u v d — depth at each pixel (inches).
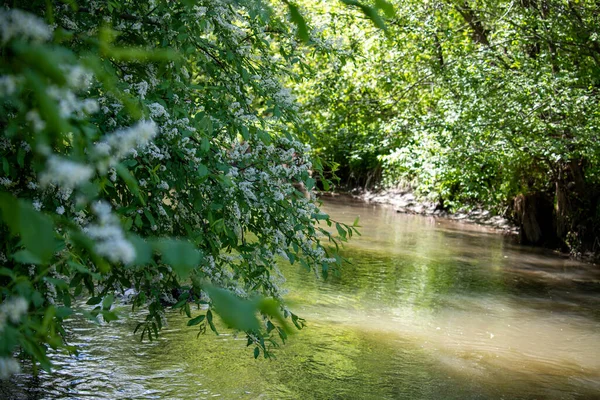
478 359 304.5
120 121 119.4
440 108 601.0
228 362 267.1
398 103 676.7
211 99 155.3
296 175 155.3
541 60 552.1
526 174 709.3
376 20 41.5
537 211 703.7
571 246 658.8
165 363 259.0
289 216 152.1
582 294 470.0
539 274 537.3
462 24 668.1
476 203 903.1
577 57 579.8
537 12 579.8
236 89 160.4
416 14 588.4
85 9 129.2
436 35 613.3
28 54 30.4
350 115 616.4
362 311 373.4
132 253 34.4
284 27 164.4
